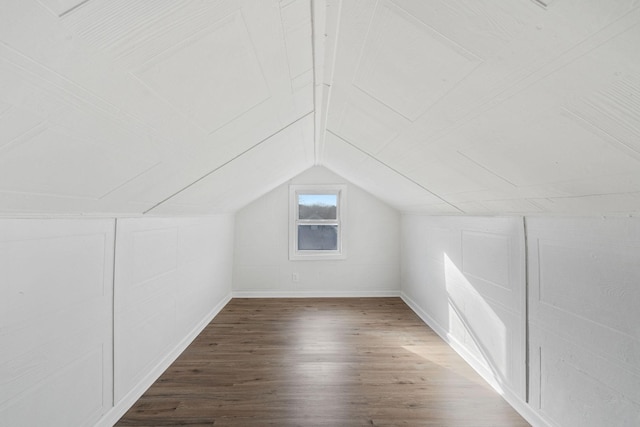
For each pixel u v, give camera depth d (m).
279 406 1.95
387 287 4.68
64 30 0.59
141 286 2.10
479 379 2.29
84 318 1.58
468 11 0.70
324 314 3.80
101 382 1.70
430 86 1.08
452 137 1.38
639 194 1.06
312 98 1.75
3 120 0.71
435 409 1.93
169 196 2.01
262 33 0.93
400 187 3.00
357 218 4.68
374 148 2.20
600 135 0.87
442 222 3.12
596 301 1.42
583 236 1.48
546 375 1.71
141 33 0.69
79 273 1.54
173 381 2.25
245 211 4.61
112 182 1.35
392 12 0.83
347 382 2.23
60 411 1.42
